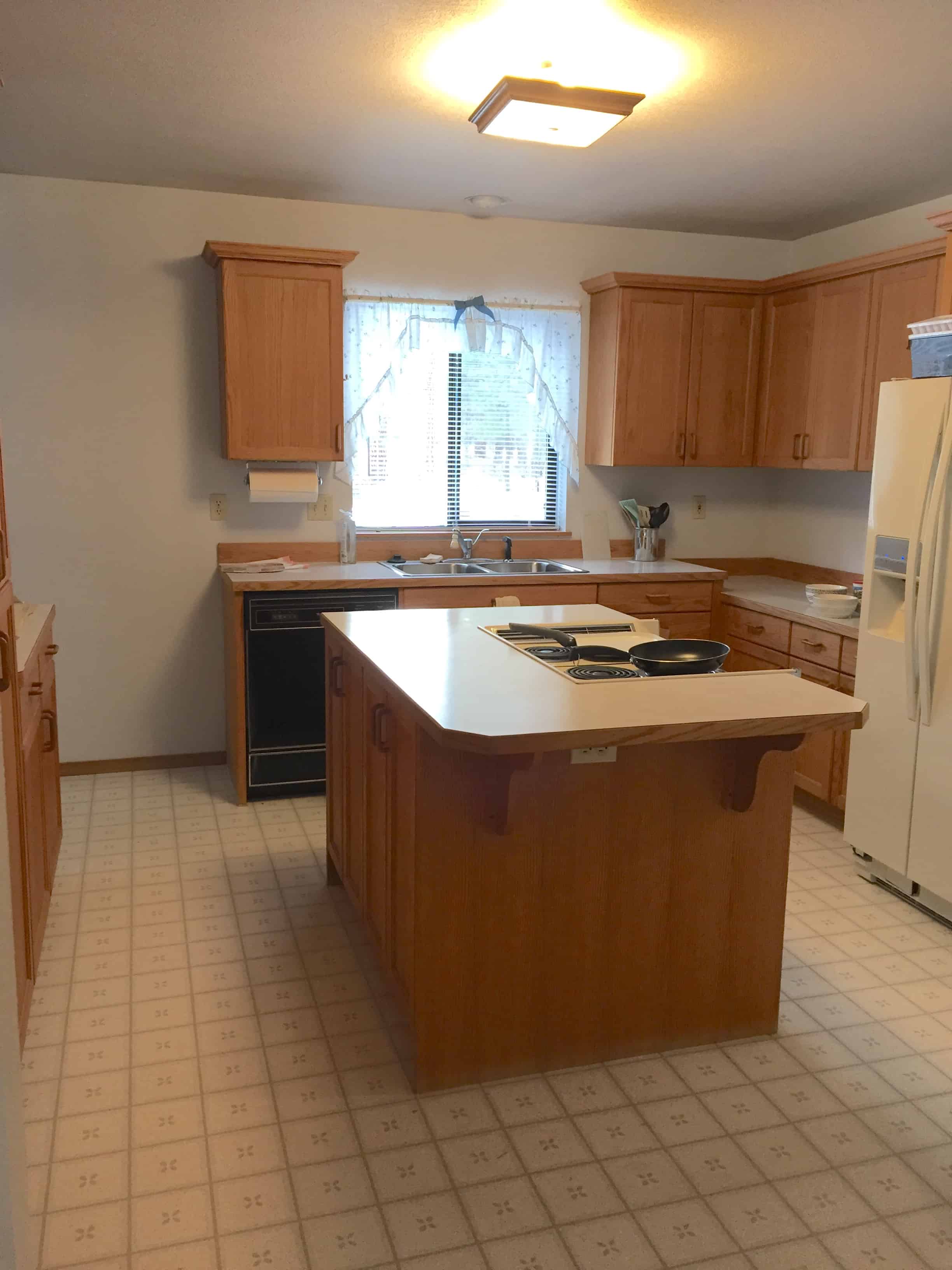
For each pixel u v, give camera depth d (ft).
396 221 14.61
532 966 7.54
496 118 9.45
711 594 15.23
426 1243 6.00
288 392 13.48
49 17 8.16
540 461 16.39
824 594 13.46
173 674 14.70
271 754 13.43
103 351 13.69
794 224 15.28
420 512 15.85
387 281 14.71
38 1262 5.80
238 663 13.10
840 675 12.45
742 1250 6.00
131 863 11.48
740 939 8.06
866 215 14.65
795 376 14.75
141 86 9.71
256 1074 7.62
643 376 15.08
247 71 9.30
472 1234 6.08
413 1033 7.47
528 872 7.39
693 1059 7.94
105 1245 5.94
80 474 13.89
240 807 13.34
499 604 11.07
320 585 13.14
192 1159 6.69
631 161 12.01
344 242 14.43
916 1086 7.63
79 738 14.49
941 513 9.52
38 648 9.23
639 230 15.80
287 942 9.68
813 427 14.37
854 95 9.68
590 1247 5.99
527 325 15.56
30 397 13.55
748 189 13.21
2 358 13.37
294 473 14.03
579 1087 7.55
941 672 9.84
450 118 10.53
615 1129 7.07
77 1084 7.45
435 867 7.14
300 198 13.99
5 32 8.45
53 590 14.05
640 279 14.70
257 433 13.47
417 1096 7.39
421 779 6.98
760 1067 7.84
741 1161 6.76
